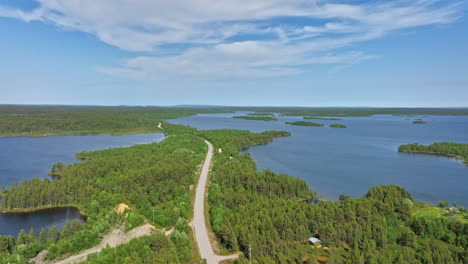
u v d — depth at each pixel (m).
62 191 105.69
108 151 177.00
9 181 134.75
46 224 92.19
